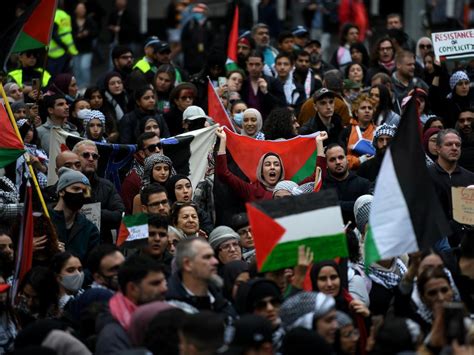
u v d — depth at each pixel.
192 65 57.97
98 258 26.81
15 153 32.12
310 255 25.77
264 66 47.22
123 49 46.19
